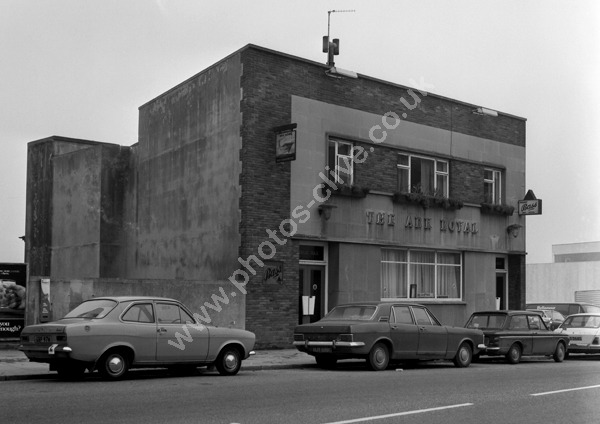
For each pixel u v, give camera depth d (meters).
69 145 32.28
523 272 29.55
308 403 11.20
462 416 10.28
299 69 23.09
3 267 18.92
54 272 31.02
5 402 10.81
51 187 31.64
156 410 10.25
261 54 22.36
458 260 27.50
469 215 27.64
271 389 12.84
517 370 17.95
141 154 28.28
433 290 26.52
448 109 27.30
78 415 9.72
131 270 28.30
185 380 14.25
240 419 9.64
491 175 29.08
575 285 49.44
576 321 24.14
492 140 28.83
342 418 9.85
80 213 29.62
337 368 17.84
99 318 13.78
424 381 14.71
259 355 20.02
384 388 13.34
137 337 14.01
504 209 28.61
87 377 14.62
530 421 9.95
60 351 13.25
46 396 11.48
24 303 19.03
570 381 15.15
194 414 9.97
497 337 20.31
